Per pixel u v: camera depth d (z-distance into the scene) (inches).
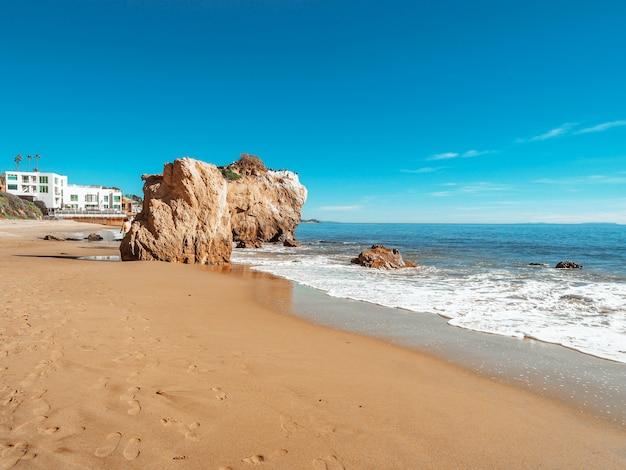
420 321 401.7
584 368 269.3
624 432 182.5
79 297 408.2
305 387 217.8
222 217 960.9
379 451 157.6
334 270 836.0
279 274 752.3
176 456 145.4
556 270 868.6
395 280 698.8
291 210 1868.8
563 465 154.0
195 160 906.7
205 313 387.5
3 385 192.4
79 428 159.2
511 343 326.6
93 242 1406.3
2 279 486.6
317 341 315.6
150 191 885.8
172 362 240.7
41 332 278.4
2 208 2596.0
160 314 365.4
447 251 1440.7
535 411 201.8
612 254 1326.3
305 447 157.2
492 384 237.9
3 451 140.6
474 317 420.2
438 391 223.3
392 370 255.8
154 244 820.6
